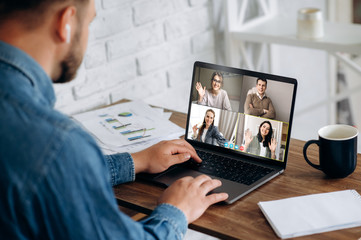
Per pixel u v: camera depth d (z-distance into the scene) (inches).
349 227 39.3
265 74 49.1
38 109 28.6
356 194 43.4
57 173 28.0
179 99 88.0
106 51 73.1
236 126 51.4
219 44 94.1
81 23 32.5
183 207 39.5
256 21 95.7
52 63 32.4
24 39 30.3
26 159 27.8
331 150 45.4
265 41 88.4
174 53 84.4
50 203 28.3
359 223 39.5
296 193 44.6
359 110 116.6
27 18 29.9
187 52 87.0
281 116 48.5
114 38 73.7
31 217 28.4
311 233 38.7
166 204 39.2
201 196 41.1
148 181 47.9
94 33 70.8
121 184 47.8
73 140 28.5
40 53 31.1
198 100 53.7
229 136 51.9
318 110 119.7
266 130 49.5
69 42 32.1
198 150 53.1
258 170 48.5
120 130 58.3
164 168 48.1
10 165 27.7
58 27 30.7
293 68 111.8
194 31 87.3
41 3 29.7
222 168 49.2
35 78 30.7
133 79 78.5
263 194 44.7
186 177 43.2
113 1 72.1
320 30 85.0
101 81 73.6
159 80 83.0
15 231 28.7
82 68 70.5
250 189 45.0
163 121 60.9
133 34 76.4
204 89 53.1
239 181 46.5
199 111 53.7
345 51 81.2
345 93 99.1
